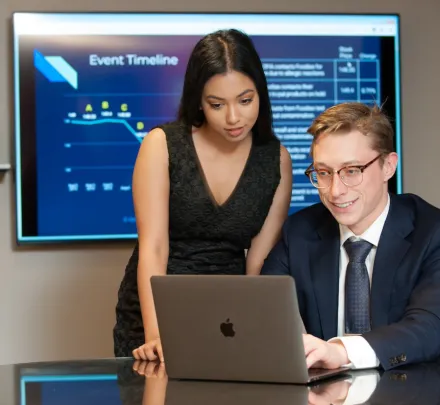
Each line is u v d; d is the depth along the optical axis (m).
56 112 3.89
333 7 4.06
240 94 2.27
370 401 1.48
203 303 1.70
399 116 4.04
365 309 2.11
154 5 3.98
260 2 4.03
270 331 1.66
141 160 2.42
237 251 2.55
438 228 2.10
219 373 1.73
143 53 3.93
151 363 2.00
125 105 3.93
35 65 3.88
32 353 3.95
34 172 3.88
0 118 3.91
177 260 2.50
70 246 3.97
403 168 4.09
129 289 2.54
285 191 2.55
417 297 2.00
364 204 2.05
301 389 1.62
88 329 3.98
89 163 3.92
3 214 3.93
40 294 3.96
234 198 2.46
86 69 3.91
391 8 4.10
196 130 2.46
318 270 2.18
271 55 3.98
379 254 2.11
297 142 4.02
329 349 1.77
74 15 3.89
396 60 4.04
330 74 4.02
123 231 3.94
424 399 1.49
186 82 2.35
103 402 1.55
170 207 2.46
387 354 1.82
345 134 2.03
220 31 2.33
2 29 3.91
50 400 1.59
